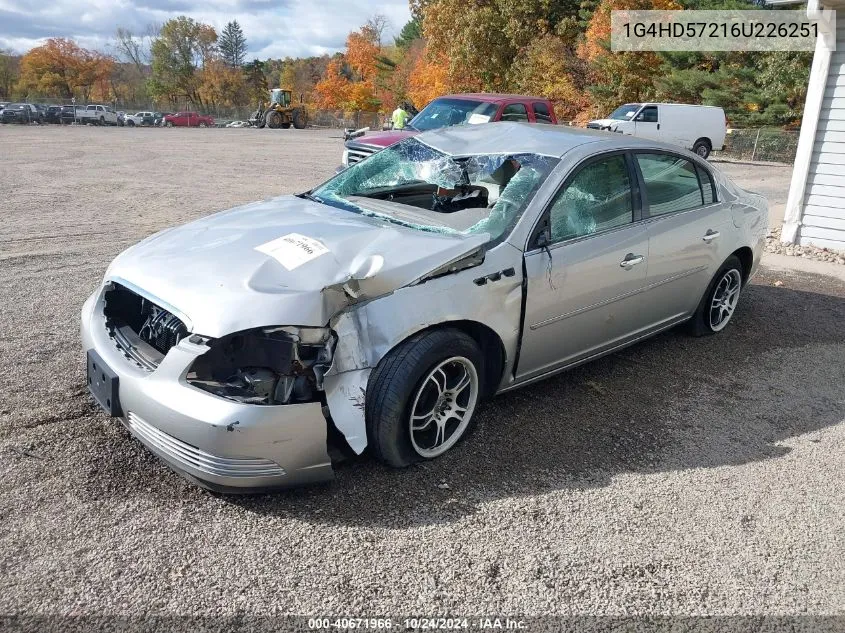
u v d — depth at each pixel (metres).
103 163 16.23
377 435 2.93
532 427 3.64
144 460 3.09
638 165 4.18
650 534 2.81
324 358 2.75
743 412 4.01
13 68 89.31
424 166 4.25
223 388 2.65
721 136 22.94
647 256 4.11
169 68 89.50
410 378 2.90
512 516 2.86
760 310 6.05
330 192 4.27
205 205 10.37
